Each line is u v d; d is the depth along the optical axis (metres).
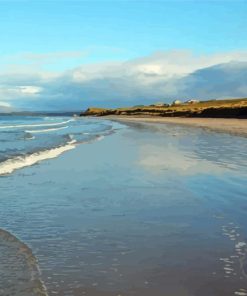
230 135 39.94
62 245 7.87
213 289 5.82
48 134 46.47
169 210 10.58
